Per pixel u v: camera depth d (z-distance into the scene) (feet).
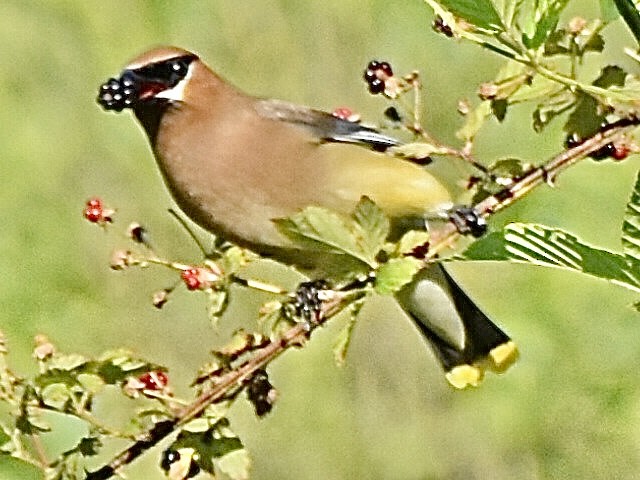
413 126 23.98
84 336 48.73
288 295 23.43
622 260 20.26
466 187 23.66
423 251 22.50
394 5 46.47
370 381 46.70
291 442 46.96
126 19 50.14
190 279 23.98
